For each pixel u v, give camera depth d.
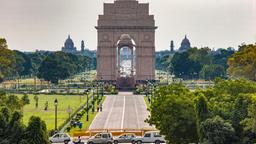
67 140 163.62
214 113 124.69
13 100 172.38
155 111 147.12
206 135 120.81
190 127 136.38
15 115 116.69
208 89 144.12
